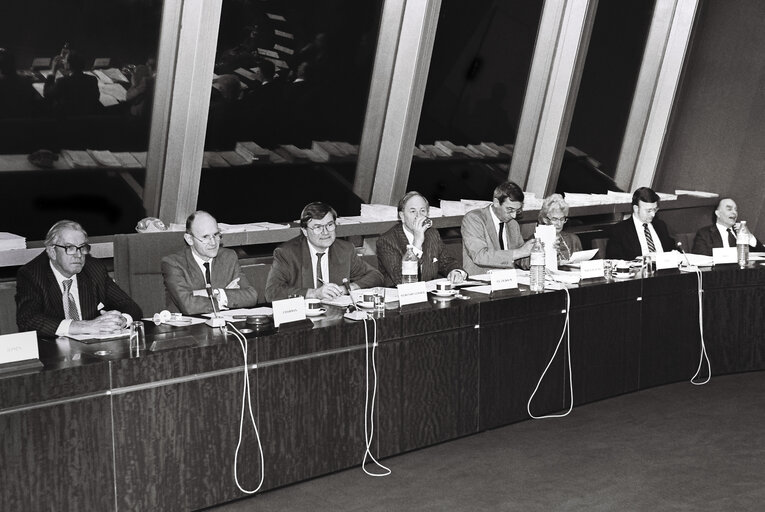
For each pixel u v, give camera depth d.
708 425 3.94
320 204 3.94
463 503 3.03
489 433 3.84
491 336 3.81
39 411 2.59
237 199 5.23
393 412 3.48
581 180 7.38
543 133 6.77
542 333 4.02
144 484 2.82
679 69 7.39
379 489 3.17
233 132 5.11
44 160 4.43
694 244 5.46
